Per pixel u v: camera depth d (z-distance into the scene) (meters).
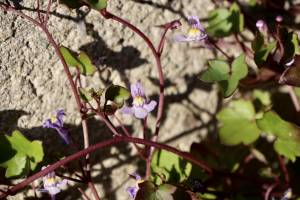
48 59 0.24
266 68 0.25
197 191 0.24
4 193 0.21
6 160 0.23
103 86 0.25
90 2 0.22
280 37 0.24
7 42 0.23
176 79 0.27
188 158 0.24
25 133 0.24
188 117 0.28
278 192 0.26
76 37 0.24
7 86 0.23
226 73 0.24
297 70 0.23
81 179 0.23
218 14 0.27
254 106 0.28
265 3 0.28
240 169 0.28
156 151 0.25
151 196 0.22
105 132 0.26
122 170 0.27
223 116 0.27
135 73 0.26
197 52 0.27
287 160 0.28
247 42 0.28
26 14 0.23
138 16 0.25
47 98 0.24
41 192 0.25
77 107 0.25
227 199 0.26
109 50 0.25
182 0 0.26
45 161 0.25
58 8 0.23
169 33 0.26
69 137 0.23
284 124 0.25
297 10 0.28
